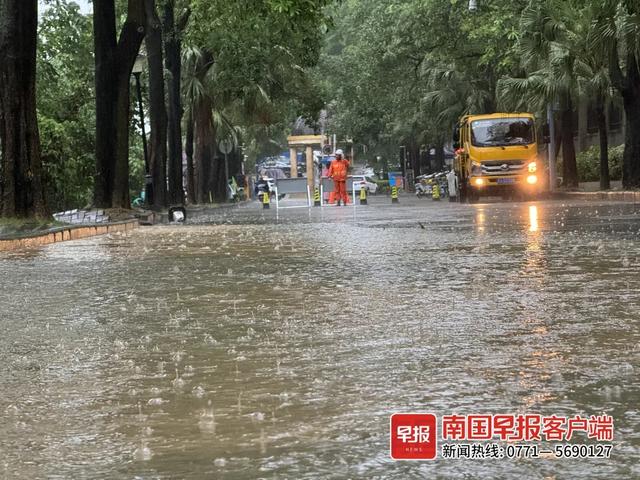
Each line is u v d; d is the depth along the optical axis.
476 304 8.89
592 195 40.28
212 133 65.56
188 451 4.29
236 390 5.56
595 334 7.07
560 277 10.91
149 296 10.48
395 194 51.84
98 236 25.03
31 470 4.09
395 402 5.12
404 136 82.88
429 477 3.82
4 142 25.39
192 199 61.41
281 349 6.88
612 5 32.44
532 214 27.50
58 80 48.16
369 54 62.03
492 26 44.88
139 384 5.84
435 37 52.44
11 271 14.23
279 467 4.00
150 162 42.66
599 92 41.31
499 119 43.47
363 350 6.72
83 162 45.06
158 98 42.41
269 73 57.34
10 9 25.22
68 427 4.83
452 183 50.19
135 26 34.03
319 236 20.83
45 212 25.83
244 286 11.16
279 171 139.12
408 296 9.67
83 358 6.81
